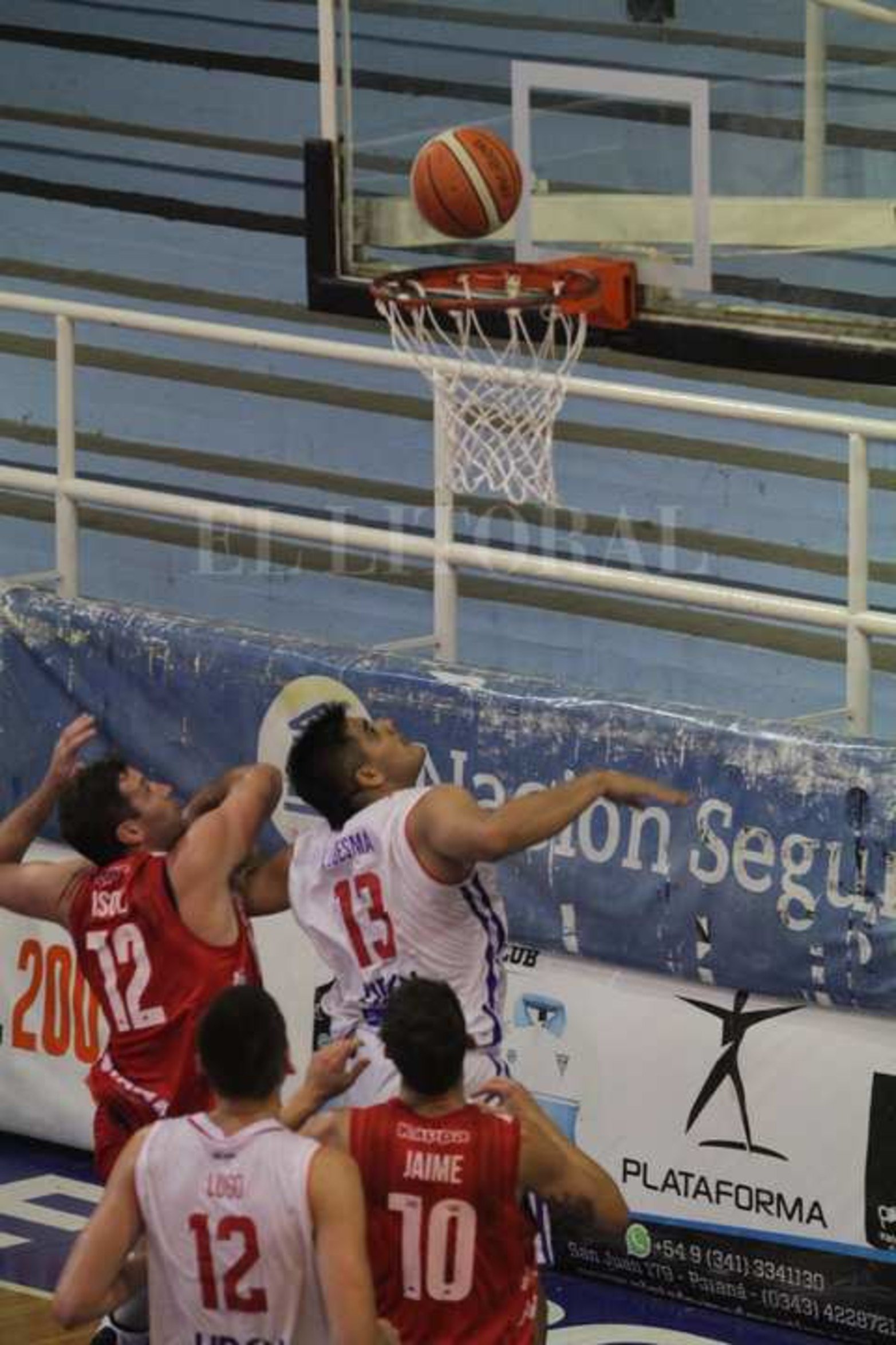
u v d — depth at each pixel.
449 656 21.80
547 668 26.72
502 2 22.88
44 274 34.03
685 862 19.91
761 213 21.66
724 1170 20.02
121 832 17.86
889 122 21.03
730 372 30.09
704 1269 20.16
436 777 21.00
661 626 27.02
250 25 35.81
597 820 20.31
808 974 19.45
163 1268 14.60
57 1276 20.53
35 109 36.50
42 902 18.17
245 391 31.98
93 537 30.75
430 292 22.47
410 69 23.14
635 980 20.44
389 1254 15.26
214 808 18.19
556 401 21.03
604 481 28.77
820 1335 19.72
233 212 34.25
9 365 33.41
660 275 22.14
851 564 19.69
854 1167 19.44
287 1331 14.48
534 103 22.80
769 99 21.66
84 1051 23.11
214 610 29.31
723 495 28.45
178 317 32.81
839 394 29.53
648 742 20.00
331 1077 15.58
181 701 22.28
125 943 17.75
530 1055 20.88
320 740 17.30
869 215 21.14
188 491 30.55
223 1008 14.49
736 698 25.95
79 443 31.94
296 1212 14.22
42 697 23.05
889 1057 19.30
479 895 17.06
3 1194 22.44
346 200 23.44
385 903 16.97
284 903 18.19
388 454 30.52
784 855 19.44
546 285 22.11
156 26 36.50
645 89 22.12
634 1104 20.42
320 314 32.34
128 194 34.88
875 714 25.86
